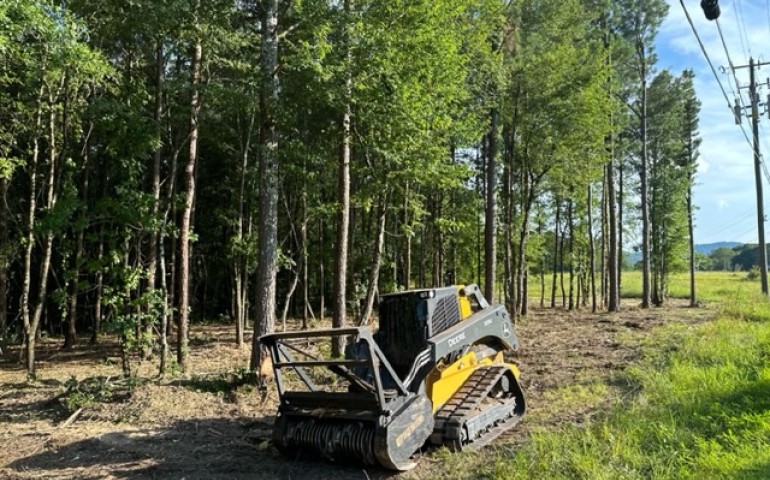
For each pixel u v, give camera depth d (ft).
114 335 82.07
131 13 41.16
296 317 102.83
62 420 32.94
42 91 46.83
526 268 95.91
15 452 27.37
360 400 23.15
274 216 40.83
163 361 43.60
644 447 23.08
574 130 76.38
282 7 41.22
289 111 40.93
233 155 79.61
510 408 29.40
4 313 64.08
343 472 23.45
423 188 80.33
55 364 55.83
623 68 99.35
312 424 24.12
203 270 104.68
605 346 56.08
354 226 81.10
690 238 115.65
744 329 57.52
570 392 35.83
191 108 46.83
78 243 63.10
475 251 105.19
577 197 93.81
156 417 32.58
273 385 37.99
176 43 45.21
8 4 35.65
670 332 63.41
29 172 54.70
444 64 45.96
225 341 71.31
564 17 73.56
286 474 23.50
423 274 94.07
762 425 23.79
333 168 58.85
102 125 44.83
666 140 117.91
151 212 43.65
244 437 28.76
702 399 29.58
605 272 121.60
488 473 21.85
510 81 71.41
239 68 51.47
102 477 23.79
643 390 34.27
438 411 25.57
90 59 43.57
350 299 85.92
